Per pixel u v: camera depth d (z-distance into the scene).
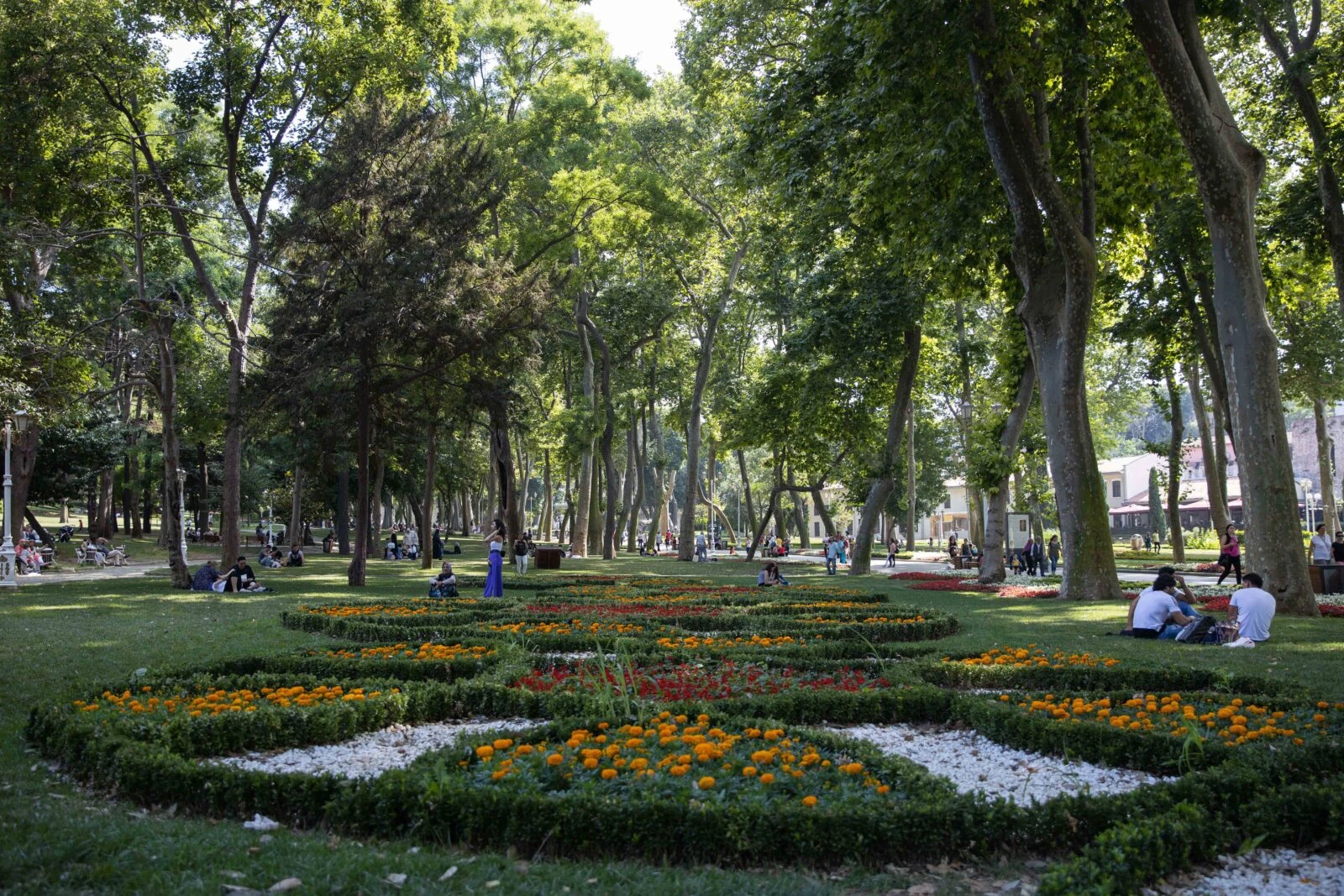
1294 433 59.09
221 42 24.95
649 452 80.19
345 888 4.29
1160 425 105.44
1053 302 19.61
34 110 23.70
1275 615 16.20
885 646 12.28
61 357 25.92
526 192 34.59
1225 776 5.59
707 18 28.50
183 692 8.20
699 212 35.25
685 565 40.19
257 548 53.41
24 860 4.55
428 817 5.07
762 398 36.12
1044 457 29.44
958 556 37.78
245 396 25.25
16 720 8.02
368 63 26.22
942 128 17.53
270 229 25.41
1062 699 8.71
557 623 14.35
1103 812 5.14
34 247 25.78
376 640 13.48
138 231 23.62
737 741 6.53
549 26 36.00
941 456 59.69
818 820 4.89
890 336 29.42
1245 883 4.76
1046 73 16.45
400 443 33.12
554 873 4.54
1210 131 16.14
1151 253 25.34
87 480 40.38
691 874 4.64
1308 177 22.69
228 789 5.54
